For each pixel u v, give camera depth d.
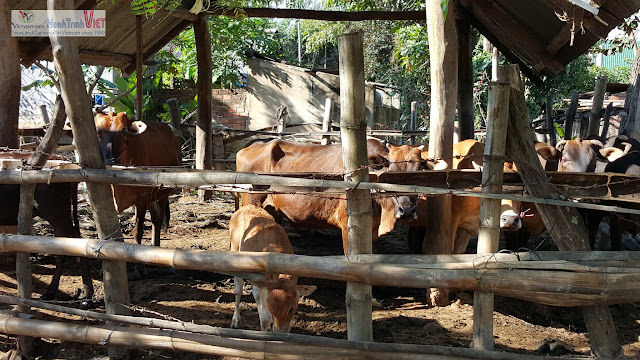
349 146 3.44
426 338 4.62
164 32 8.92
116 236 4.06
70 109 3.88
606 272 3.21
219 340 3.61
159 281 6.07
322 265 3.42
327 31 20.06
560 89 16.06
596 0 3.98
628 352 4.44
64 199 5.16
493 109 3.43
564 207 3.67
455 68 5.53
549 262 3.24
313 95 15.60
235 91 16.08
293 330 4.84
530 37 6.50
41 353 4.31
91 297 5.27
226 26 14.61
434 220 5.48
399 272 3.32
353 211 3.49
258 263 3.51
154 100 15.30
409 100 17.20
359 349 3.40
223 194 12.23
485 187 3.50
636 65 9.31
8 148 5.06
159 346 3.75
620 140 6.96
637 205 5.76
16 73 5.60
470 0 6.84
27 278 4.19
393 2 13.85
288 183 3.49
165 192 6.94
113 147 6.47
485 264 3.30
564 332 4.96
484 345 3.36
